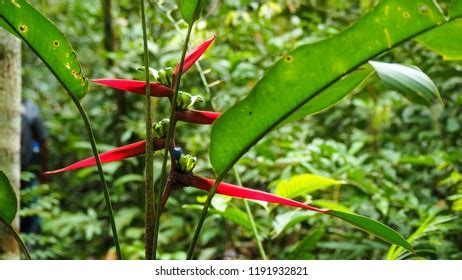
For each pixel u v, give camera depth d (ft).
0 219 3.07
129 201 7.98
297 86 2.76
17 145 3.90
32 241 5.74
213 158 2.87
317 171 5.09
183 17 2.89
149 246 2.93
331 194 5.88
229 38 7.43
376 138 6.92
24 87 11.30
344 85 2.80
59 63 2.94
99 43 10.58
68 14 10.88
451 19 2.60
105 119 9.02
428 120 6.75
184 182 2.90
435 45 2.69
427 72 6.25
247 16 7.15
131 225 7.87
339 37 2.67
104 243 7.87
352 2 8.63
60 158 10.36
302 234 5.98
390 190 4.98
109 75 8.08
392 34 2.67
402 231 4.87
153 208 2.93
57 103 11.80
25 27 2.91
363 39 2.68
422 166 6.33
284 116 2.82
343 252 4.75
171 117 2.85
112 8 9.03
